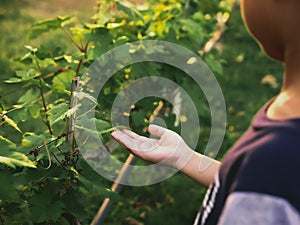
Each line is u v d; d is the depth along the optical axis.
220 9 4.88
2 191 2.41
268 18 1.35
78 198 2.74
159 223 4.71
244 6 1.40
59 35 8.89
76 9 11.05
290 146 1.23
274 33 1.36
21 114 2.92
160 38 3.89
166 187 4.92
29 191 2.71
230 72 7.29
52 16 10.58
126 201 4.76
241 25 7.73
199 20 4.47
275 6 1.33
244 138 1.35
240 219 1.24
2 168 2.58
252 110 6.62
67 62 3.25
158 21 3.91
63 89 3.03
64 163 2.67
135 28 3.84
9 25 9.69
